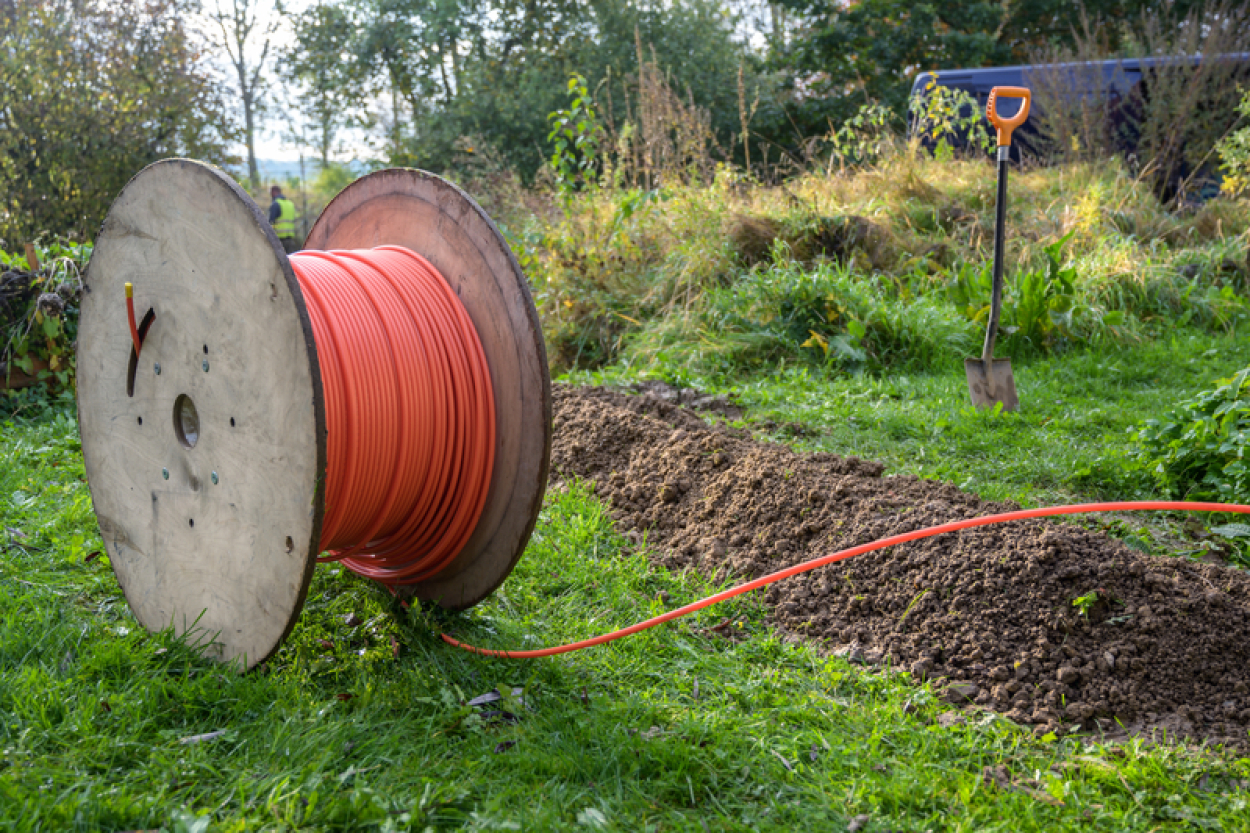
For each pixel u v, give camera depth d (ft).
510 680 9.42
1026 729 8.59
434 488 9.98
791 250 27.91
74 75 39.52
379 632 10.37
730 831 7.13
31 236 37.91
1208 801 7.53
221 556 9.12
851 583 11.19
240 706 8.41
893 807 7.47
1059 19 73.92
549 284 28.40
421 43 79.71
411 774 7.55
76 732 7.79
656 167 32.22
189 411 9.67
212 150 45.68
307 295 9.07
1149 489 14.58
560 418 17.67
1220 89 37.04
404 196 10.87
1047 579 10.21
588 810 7.18
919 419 18.34
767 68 75.41
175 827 6.59
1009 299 23.75
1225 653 9.33
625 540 13.28
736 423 18.42
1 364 19.48
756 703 9.12
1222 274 28.40
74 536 12.29
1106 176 35.09
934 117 37.42
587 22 79.51
